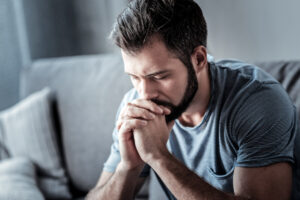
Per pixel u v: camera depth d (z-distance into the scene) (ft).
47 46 6.44
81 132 4.52
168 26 2.42
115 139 3.37
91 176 4.49
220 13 5.15
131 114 2.75
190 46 2.61
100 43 6.39
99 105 4.50
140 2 2.51
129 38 2.40
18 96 6.09
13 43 5.92
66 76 4.84
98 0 6.17
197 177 2.61
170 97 2.63
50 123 4.57
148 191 4.29
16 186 3.92
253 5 4.90
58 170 4.54
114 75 4.58
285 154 2.55
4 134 4.71
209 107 2.89
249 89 2.73
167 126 2.95
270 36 4.90
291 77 3.49
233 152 2.89
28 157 4.56
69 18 6.45
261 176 2.53
